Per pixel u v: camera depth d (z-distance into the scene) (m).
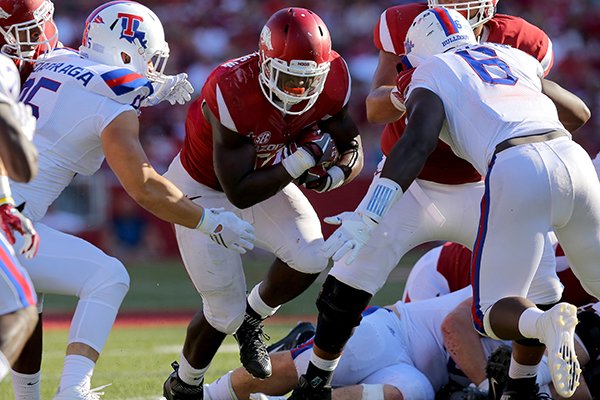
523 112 12.89
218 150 13.70
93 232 45.38
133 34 13.70
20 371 13.55
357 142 14.75
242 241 12.73
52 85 12.85
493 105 12.91
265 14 55.06
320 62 13.12
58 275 12.36
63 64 13.15
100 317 12.26
